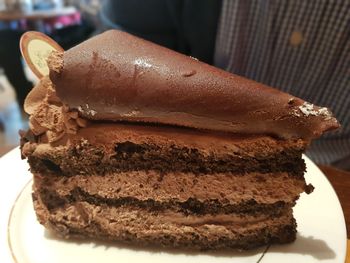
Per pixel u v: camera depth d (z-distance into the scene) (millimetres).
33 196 123
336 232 121
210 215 120
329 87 252
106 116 108
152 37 293
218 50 275
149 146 111
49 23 419
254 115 103
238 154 110
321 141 254
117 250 121
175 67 105
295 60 252
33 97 118
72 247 121
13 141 356
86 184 119
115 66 104
